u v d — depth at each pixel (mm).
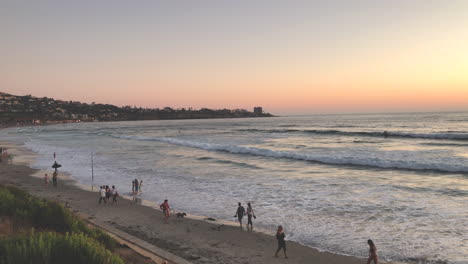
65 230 10500
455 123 117250
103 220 16922
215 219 17656
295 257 12430
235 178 28953
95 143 71188
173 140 71438
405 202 19766
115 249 10852
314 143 60875
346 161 35875
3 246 6434
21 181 28422
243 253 12750
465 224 15633
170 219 17406
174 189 25078
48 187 25812
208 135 95875
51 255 6500
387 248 13211
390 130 91562
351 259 12242
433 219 16547
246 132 105938
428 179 26125
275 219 17500
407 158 37500
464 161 33781
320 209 19031
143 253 11203
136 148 58312
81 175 31469
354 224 16266
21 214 10594
